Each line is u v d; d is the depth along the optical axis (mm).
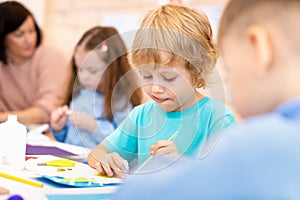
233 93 496
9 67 2021
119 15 2586
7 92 2010
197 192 389
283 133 399
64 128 1443
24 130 866
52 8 2768
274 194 370
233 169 383
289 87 440
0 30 1921
